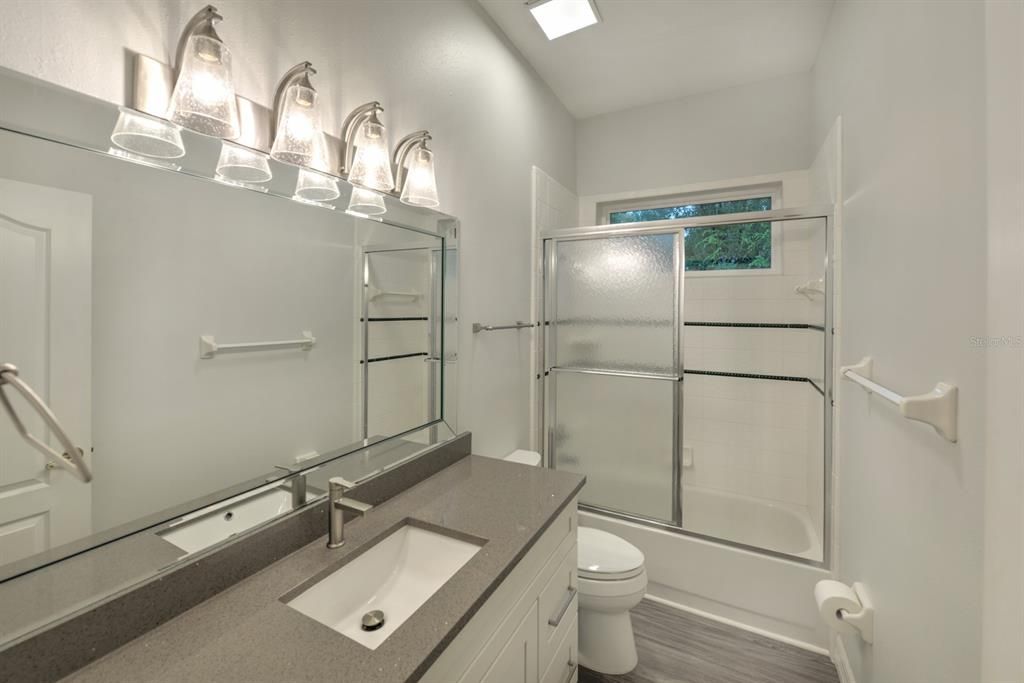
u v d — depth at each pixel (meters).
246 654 0.68
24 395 0.65
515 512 1.21
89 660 0.67
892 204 1.15
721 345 2.67
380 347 1.36
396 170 1.41
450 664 0.77
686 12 1.93
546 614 1.20
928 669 0.93
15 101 0.65
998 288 0.61
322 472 1.15
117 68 0.77
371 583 1.04
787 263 2.48
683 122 2.73
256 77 1.00
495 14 1.95
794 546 2.31
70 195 0.70
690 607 2.05
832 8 1.88
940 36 0.88
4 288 0.64
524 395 2.32
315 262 1.14
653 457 2.25
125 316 0.78
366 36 1.30
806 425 2.46
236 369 0.96
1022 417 0.56
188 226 0.87
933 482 0.91
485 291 1.94
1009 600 0.57
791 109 2.46
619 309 2.31
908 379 1.03
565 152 2.83
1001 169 0.60
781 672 1.67
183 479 0.86
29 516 0.66
